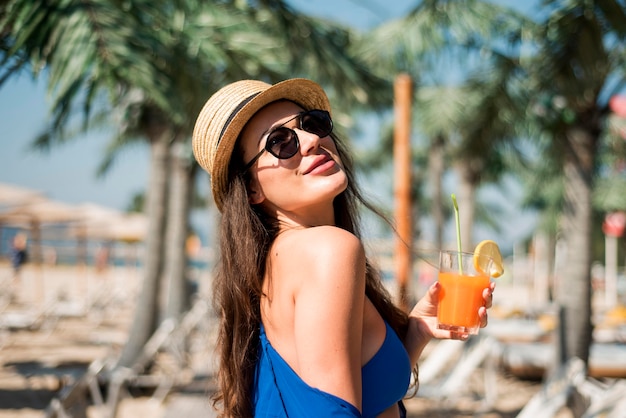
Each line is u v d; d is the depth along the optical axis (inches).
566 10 213.2
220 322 62.6
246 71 197.2
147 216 299.7
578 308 237.5
